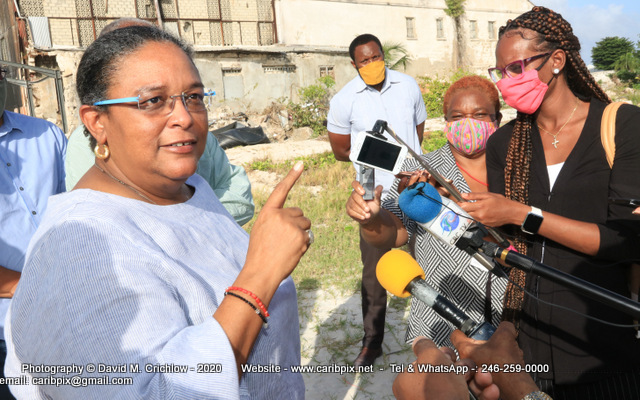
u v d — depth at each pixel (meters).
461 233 1.79
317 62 23.92
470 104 2.75
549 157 2.21
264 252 1.32
